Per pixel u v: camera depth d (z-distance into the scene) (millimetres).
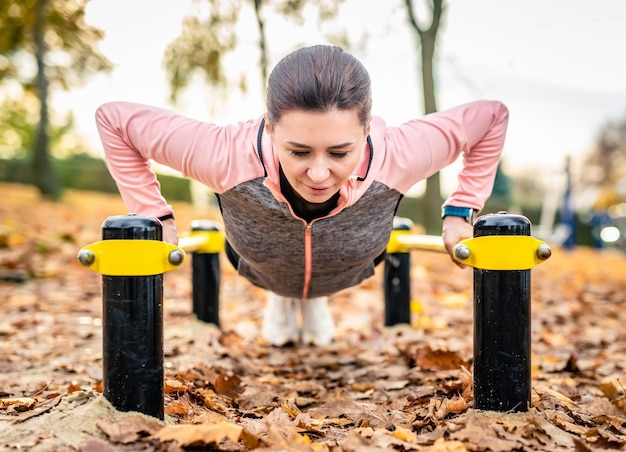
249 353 3666
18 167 20688
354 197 2316
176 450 1809
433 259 8539
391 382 2986
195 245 3631
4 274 5730
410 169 2398
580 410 2494
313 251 2605
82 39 13859
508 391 2109
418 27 9070
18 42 14352
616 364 3641
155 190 2471
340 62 1882
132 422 1912
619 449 2012
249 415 2428
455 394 2594
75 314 4676
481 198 2539
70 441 1854
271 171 2246
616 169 41156
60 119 24953
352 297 5840
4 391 2596
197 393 2494
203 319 4027
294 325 3961
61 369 3117
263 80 7676
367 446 1845
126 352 1977
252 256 2705
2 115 23375
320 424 2271
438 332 4414
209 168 2320
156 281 2006
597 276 8398
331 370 3357
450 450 1823
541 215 22812
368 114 1942
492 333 2119
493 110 2506
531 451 1866
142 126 2363
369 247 2654
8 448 1810
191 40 8164
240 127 2400
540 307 5711
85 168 22578
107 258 1970
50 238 7668
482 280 2131
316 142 1855
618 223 19016
